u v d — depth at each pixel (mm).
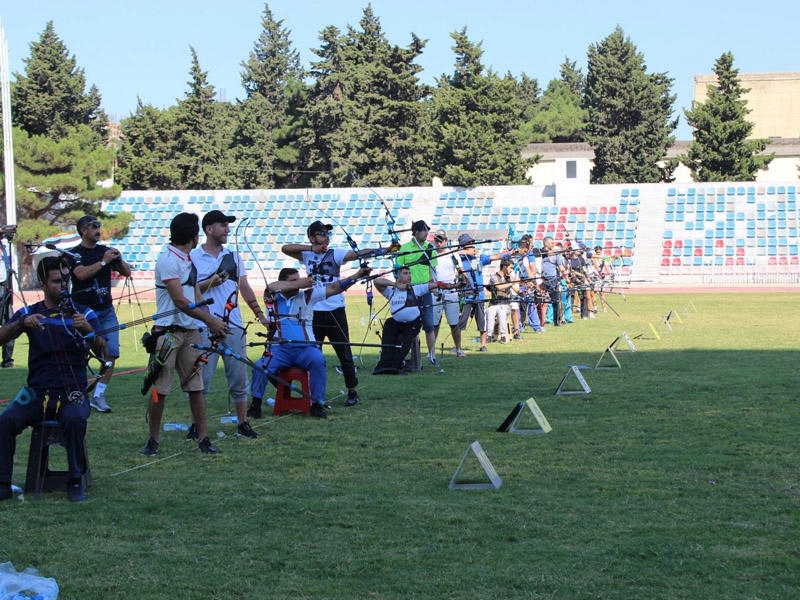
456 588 4941
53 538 5863
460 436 8922
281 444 8680
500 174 55125
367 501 6617
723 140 55688
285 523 6129
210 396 11797
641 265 45219
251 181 67250
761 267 44219
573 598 4789
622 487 6887
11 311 14742
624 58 62938
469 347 17484
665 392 11391
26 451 8477
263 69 79688
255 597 4863
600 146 62219
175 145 66500
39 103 63938
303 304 10273
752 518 6086
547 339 18875
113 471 7652
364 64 61219
